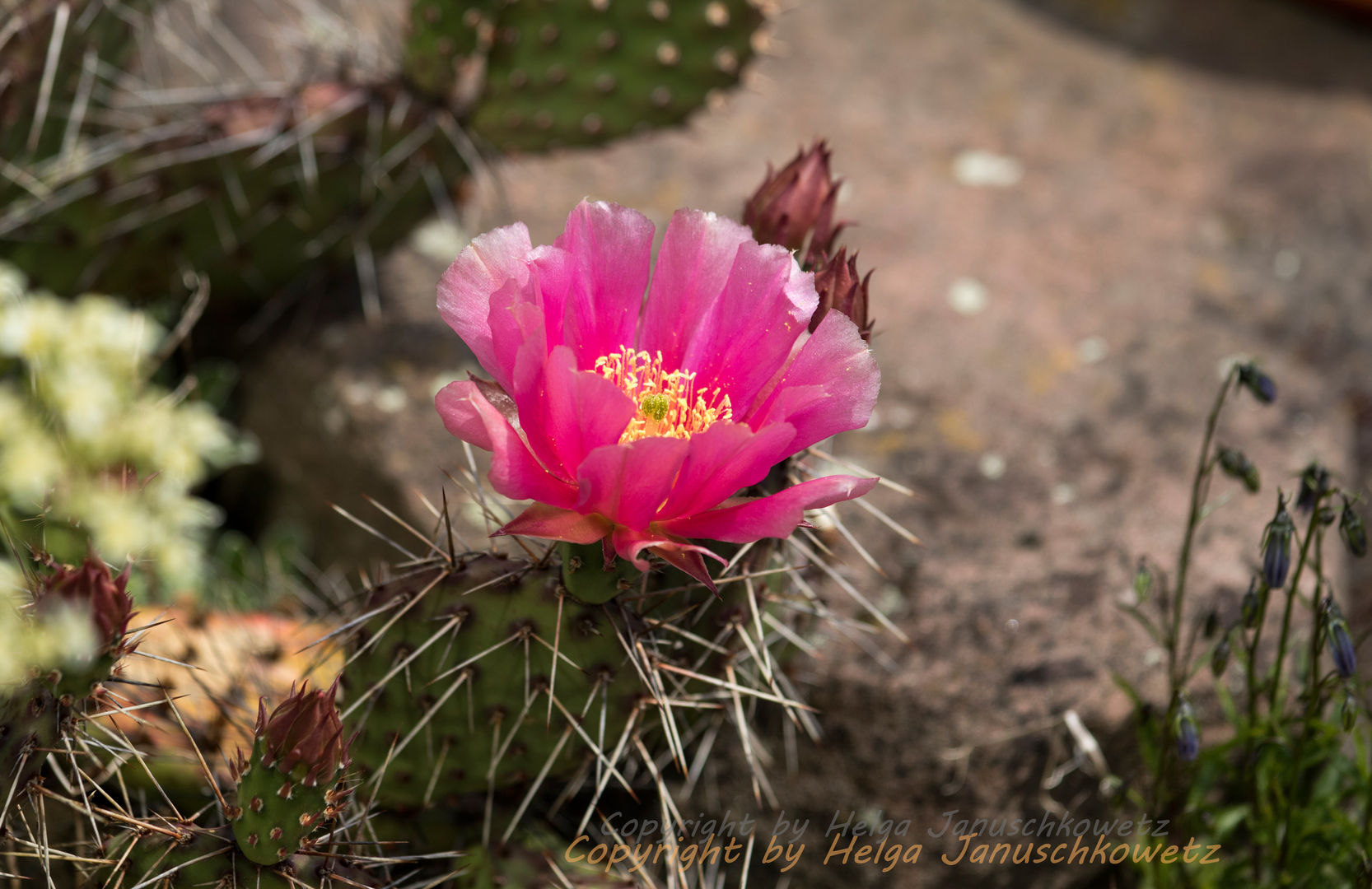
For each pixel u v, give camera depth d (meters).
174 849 0.78
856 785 0.88
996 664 0.90
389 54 0.98
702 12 0.93
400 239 0.99
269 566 0.96
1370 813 0.84
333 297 1.01
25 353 0.77
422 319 1.01
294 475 0.99
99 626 0.76
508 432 0.74
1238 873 0.86
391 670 0.79
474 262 0.76
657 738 0.86
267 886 0.77
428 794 0.81
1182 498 0.96
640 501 0.74
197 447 0.78
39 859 0.80
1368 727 0.89
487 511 0.81
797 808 0.89
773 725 0.89
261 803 0.76
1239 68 1.50
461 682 0.79
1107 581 0.92
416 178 0.97
